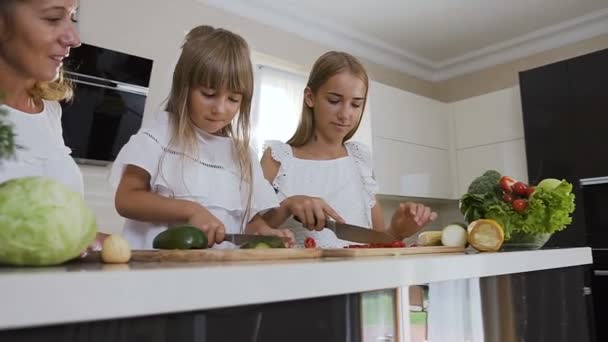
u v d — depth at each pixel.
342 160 1.29
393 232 1.12
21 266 0.46
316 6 2.71
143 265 0.51
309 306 0.49
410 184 2.98
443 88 3.65
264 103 2.70
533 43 3.11
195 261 0.59
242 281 0.43
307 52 2.94
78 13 2.04
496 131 3.04
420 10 2.74
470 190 1.06
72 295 0.34
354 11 2.77
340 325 0.52
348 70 1.18
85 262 0.56
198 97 0.94
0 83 0.79
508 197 1.01
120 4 2.18
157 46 2.28
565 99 2.58
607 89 2.43
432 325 0.64
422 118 3.13
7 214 0.44
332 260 0.61
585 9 2.72
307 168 1.25
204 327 0.41
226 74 0.91
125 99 1.98
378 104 2.87
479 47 3.27
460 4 2.66
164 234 0.67
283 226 1.17
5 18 0.70
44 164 0.84
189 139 0.98
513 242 1.02
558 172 2.57
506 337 0.77
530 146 2.70
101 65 1.89
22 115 0.81
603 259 2.34
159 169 0.97
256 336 0.44
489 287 0.76
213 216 0.85
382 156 2.84
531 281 0.86
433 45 3.23
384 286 0.57
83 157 1.91
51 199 0.47
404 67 3.48
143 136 0.97
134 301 0.36
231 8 2.60
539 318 0.87
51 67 0.76
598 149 2.44
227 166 1.06
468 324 0.71
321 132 1.27
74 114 1.84
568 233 2.47
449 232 0.94
